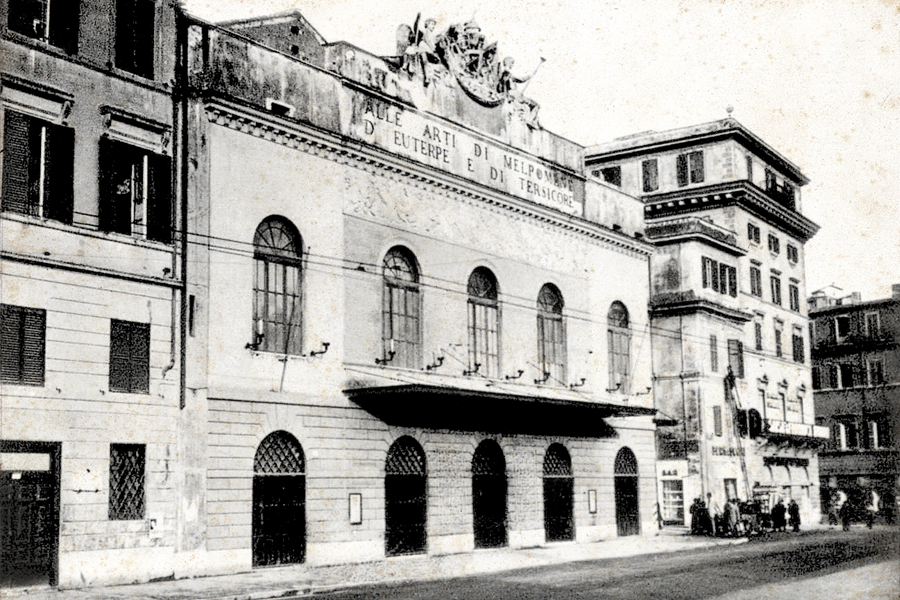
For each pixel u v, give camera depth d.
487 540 34.56
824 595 22.05
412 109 33.16
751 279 57.09
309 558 27.83
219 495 25.55
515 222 37.66
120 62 24.92
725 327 51.25
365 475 29.88
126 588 22.31
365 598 20.95
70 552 22.33
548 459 38.25
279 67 28.55
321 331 29.09
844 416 70.25
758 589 22.97
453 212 34.69
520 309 37.44
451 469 33.12
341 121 30.39
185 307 25.36
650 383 44.69
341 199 30.23
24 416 21.83
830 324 72.06
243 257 27.00
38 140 22.88
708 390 48.31
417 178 33.06
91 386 23.17
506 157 37.47
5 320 21.75
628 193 45.12
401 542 31.08
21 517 21.72
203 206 25.97
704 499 46.72
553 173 40.16
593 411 37.81
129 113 24.59
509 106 38.12
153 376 24.55
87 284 23.34
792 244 64.50
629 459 42.94
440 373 33.31
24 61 22.56
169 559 24.28
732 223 56.06
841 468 69.69
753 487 51.88
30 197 22.55
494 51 37.47
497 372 36.28
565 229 40.34
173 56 26.12
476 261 35.50
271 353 27.47
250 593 21.38
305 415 28.22
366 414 30.19
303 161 29.06
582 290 41.03
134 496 23.95
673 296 48.88
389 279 32.16
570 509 38.78
